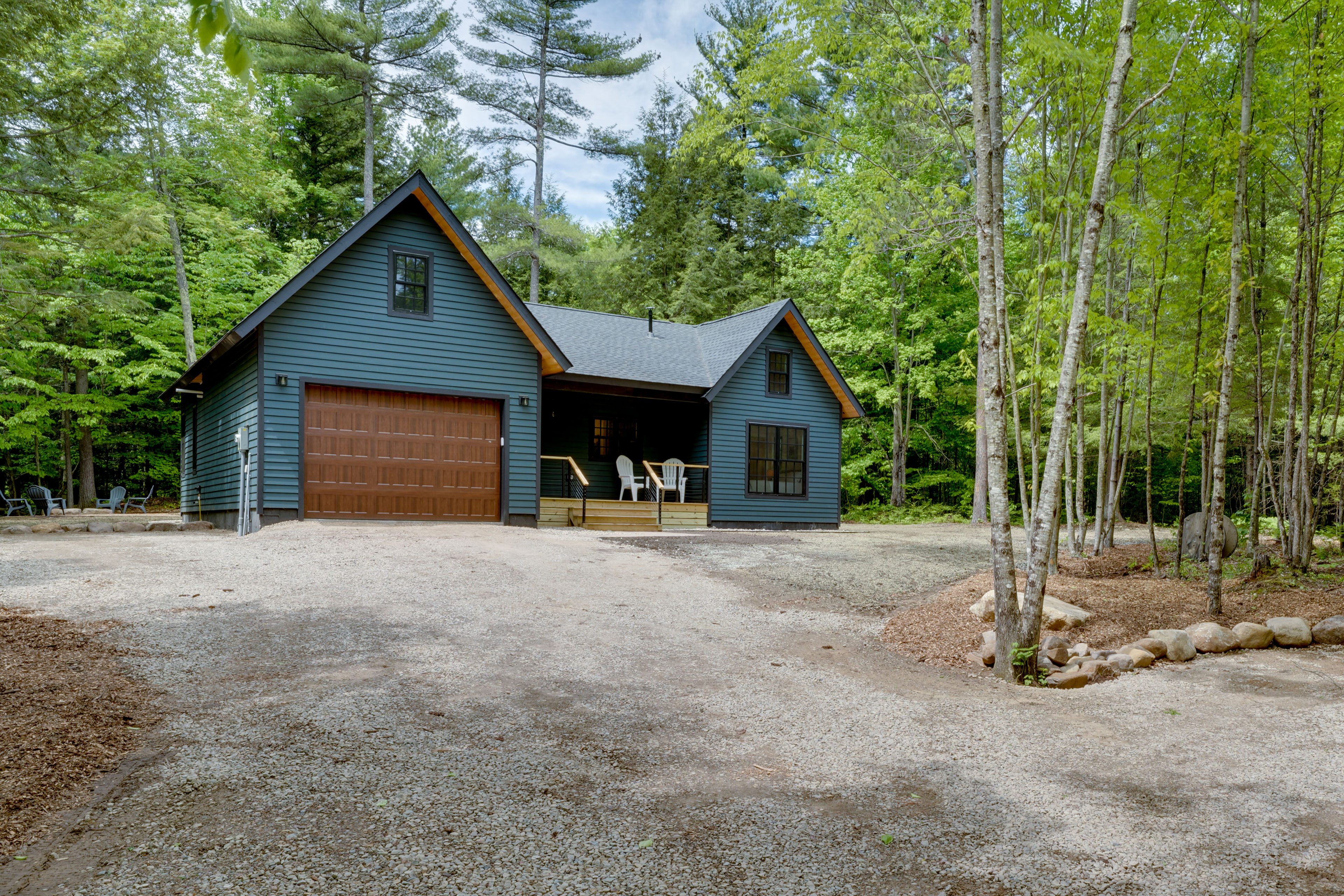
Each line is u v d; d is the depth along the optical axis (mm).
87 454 24797
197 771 3977
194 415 19156
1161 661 6855
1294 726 5055
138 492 28234
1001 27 7816
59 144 14117
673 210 34531
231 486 14945
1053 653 6676
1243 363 10648
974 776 4273
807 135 12195
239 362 14625
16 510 22312
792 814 3764
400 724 4770
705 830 3566
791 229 31828
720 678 6121
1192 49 8242
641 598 8945
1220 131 8688
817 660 6770
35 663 5555
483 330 15359
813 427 20719
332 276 13867
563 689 5641
